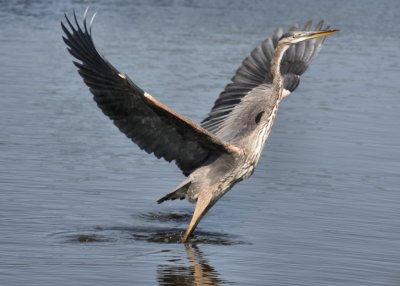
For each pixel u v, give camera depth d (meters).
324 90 23.16
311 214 13.23
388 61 28.05
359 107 21.17
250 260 11.16
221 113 12.73
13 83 21.92
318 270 10.82
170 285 10.12
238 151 11.64
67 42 9.96
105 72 10.03
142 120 10.77
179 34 31.23
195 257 11.24
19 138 17.02
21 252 11.16
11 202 13.20
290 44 12.13
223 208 13.63
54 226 12.30
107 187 14.24
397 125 19.41
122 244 11.70
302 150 17.14
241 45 29.23
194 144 11.39
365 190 14.53
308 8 40.81
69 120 18.69
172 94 20.84
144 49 27.44
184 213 13.31
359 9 41.66
